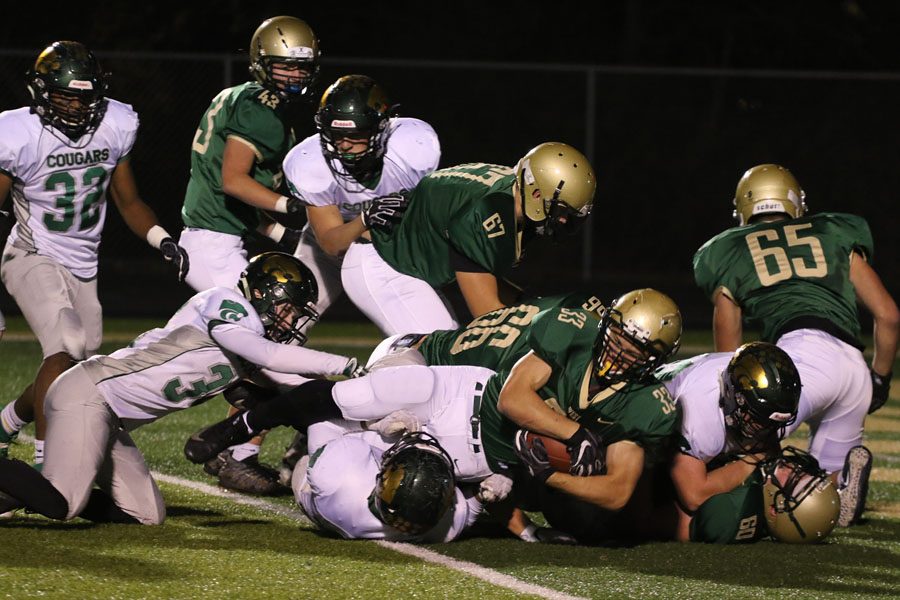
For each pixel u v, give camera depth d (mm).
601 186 53156
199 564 13172
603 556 14328
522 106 53656
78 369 14570
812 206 52625
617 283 50844
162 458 19688
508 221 16766
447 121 53406
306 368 14453
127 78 47000
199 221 20047
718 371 15242
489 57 67625
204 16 62375
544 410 13828
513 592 12555
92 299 17781
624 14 68625
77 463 14305
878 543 15516
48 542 13852
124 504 15008
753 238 17094
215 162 19781
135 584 12312
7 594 11766
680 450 15109
